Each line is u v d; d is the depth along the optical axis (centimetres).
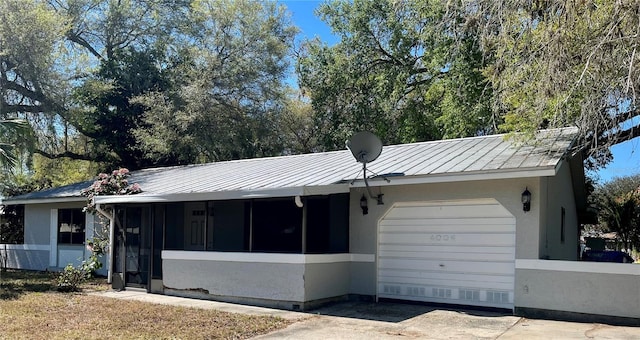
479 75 1827
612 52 834
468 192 1045
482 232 1046
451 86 1981
